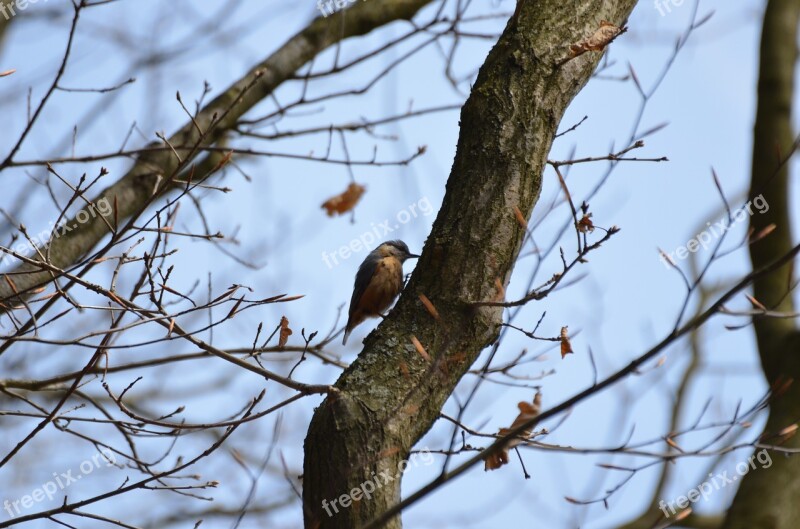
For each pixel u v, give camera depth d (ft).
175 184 40.40
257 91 46.50
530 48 29.94
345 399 26.07
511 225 28.25
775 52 42.91
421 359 26.96
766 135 40.22
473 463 21.06
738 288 19.65
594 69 30.91
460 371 27.53
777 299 37.01
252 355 28.17
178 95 30.14
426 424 26.78
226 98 45.70
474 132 29.50
